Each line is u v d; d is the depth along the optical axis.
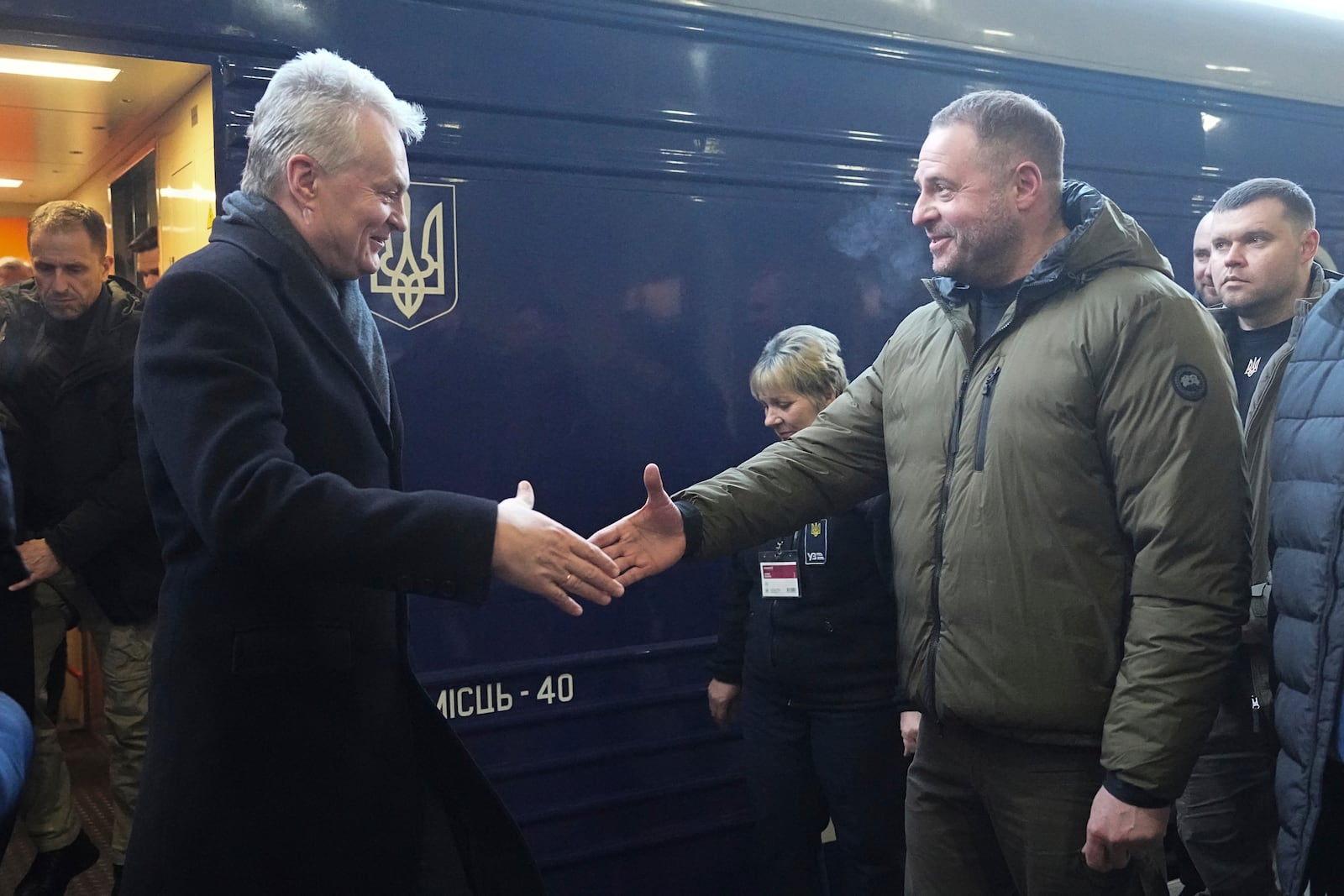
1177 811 2.69
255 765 1.43
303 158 1.51
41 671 2.90
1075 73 3.44
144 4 2.28
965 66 3.26
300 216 1.54
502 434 2.66
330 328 1.52
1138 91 3.54
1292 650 1.72
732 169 2.94
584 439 2.76
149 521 2.75
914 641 1.84
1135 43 3.56
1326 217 3.97
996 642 1.72
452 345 2.59
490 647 2.66
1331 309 1.80
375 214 1.55
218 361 1.36
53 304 2.71
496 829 1.63
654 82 2.83
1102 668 1.69
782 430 2.55
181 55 2.32
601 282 2.78
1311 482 1.73
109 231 3.52
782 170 3.01
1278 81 3.87
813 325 3.07
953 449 1.81
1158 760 1.58
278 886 1.44
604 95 2.76
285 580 1.45
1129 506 1.67
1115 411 1.67
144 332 1.42
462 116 2.60
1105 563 1.70
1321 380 1.76
